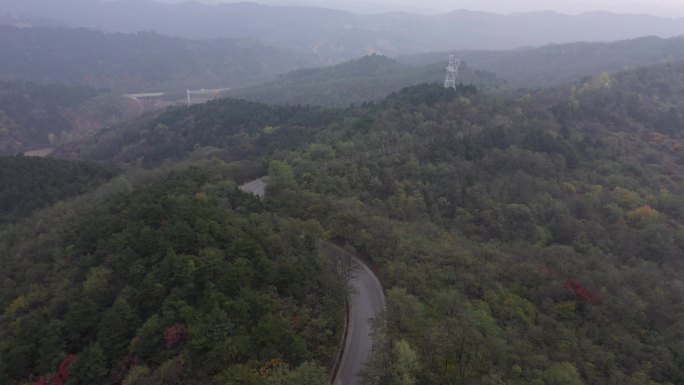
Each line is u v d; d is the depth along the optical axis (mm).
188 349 49125
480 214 109250
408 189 113812
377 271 77000
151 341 50812
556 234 106375
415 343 52594
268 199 93188
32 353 53844
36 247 83875
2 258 86438
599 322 71062
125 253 64500
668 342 68562
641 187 131500
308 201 93375
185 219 70938
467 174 123188
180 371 47469
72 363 49812
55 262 75312
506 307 67500
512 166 130625
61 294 63562
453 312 60906
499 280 77250
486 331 58031
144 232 67562
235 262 60125
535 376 53781
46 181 129000
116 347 51844
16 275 76312
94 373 49406
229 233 67312
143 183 117375
